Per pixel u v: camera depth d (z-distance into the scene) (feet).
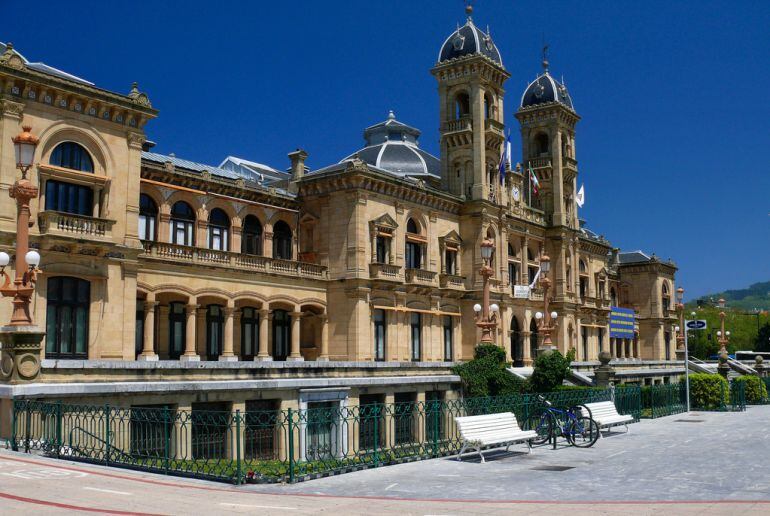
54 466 64.23
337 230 173.99
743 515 45.16
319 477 62.39
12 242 111.75
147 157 157.58
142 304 141.08
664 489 55.88
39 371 82.94
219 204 160.35
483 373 148.66
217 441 99.45
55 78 116.88
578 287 252.42
